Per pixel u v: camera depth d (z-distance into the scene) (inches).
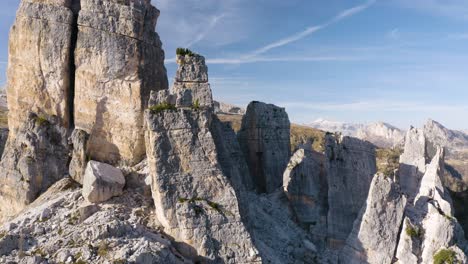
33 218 974.4
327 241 1229.1
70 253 822.5
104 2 1231.5
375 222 1097.4
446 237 1061.1
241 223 940.0
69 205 1034.1
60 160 1226.6
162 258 837.8
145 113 976.3
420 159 1280.8
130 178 1143.0
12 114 1311.5
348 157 1259.8
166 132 966.4
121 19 1232.2
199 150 975.0
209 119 1010.7
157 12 1341.0
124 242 868.0
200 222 917.8
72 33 1262.3
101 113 1235.9
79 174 1187.9
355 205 1238.9
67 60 1256.2
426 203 1151.6
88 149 1210.0
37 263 793.6
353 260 1102.4
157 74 1321.4
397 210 1109.1
